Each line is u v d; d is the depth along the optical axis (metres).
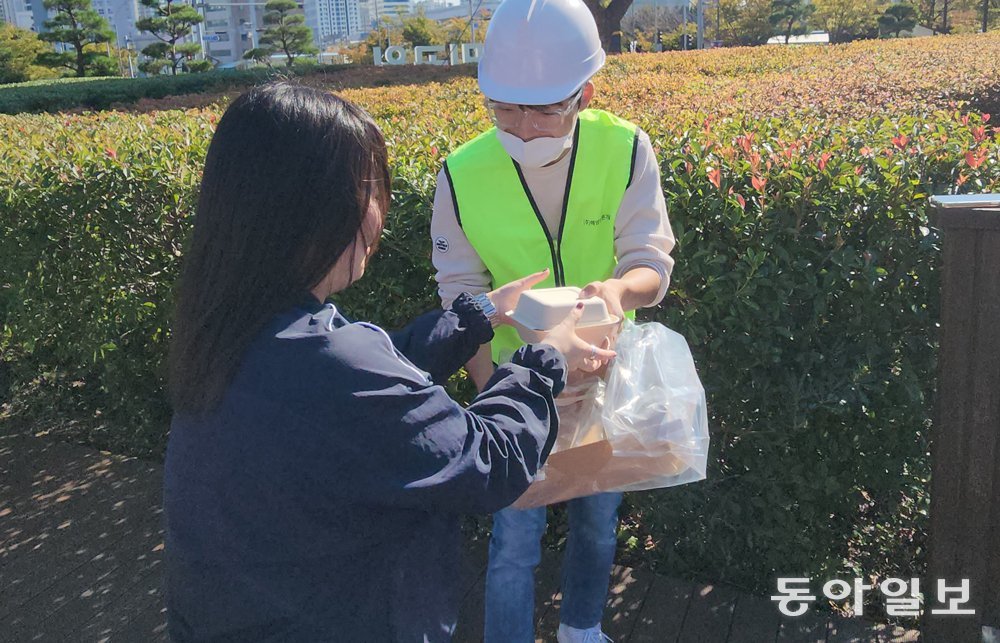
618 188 2.04
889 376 2.56
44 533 3.56
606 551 2.31
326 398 1.17
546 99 1.83
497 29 1.89
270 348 1.19
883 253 2.50
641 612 2.84
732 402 2.74
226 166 1.20
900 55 9.75
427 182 2.96
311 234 1.20
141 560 3.36
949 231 2.02
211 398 1.20
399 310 3.11
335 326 1.26
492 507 1.28
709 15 69.81
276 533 1.21
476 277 2.15
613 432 1.83
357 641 1.25
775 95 5.52
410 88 8.56
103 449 4.31
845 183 2.51
